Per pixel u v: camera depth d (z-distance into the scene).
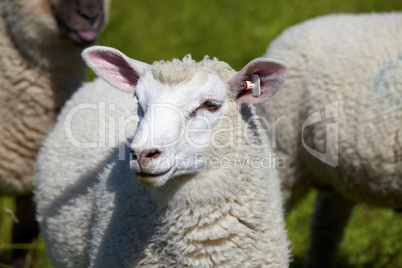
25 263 8.91
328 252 9.06
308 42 8.30
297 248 9.54
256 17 14.18
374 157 7.60
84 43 8.57
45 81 8.65
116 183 6.27
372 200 8.01
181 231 5.76
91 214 6.55
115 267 6.00
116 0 14.20
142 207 5.93
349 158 7.74
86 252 6.65
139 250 5.93
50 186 7.32
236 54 12.70
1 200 10.10
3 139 8.48
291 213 9.82
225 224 5.78
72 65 8.77
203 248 5.79
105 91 7.69
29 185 8.70
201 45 13.02
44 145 7.92
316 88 7.95
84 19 8.51
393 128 7.50
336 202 8.80
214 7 14.30
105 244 6.11
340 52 8.03
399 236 9.28
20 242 8.98
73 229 6.74
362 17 8.51
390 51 7.84
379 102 7.61
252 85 5.88
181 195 5.73
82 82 8.98
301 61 8.20
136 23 13.73
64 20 8.46
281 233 6.30
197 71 5.69
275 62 5.80
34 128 8.64
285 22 13.84
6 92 8.53
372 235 9.48
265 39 13.20
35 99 8.60
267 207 6.14
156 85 5.65
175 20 13.91
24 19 8.43
